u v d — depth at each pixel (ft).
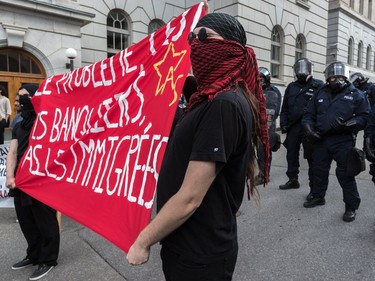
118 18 38.40
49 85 9.11
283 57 47.52
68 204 7.18
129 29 39.04
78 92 8.10
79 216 6.72
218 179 4.16
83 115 7.67
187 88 6.77
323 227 11.96
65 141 8.01
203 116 3.91
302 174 20.34
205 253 4.11
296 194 16.06
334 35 68.28
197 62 4.24
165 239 4.32
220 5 40.50
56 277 9.20
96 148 7.00
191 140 4.03
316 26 53.31
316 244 10.64
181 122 4.23
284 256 9.93
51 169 8.05
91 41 35.58
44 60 29.86
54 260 9.55
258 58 42.45
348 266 9.22
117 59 7.08
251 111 4.37
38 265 9.51
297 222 12.51
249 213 13.57
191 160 3.83
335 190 16.51
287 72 48.24
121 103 6.60
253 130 4.49
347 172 11.93
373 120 11.86
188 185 3.78
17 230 12.60
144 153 5.73
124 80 6.74
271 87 16.72
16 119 15.01
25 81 29.32
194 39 4.36
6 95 28.45
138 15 39.17
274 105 16.10
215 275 4.17
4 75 28.25
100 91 7.38
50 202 7.70
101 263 9.97
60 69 30.81
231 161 4.17
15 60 28.68
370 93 26.99
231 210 4.38
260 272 9.08
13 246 11.23
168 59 5.88
